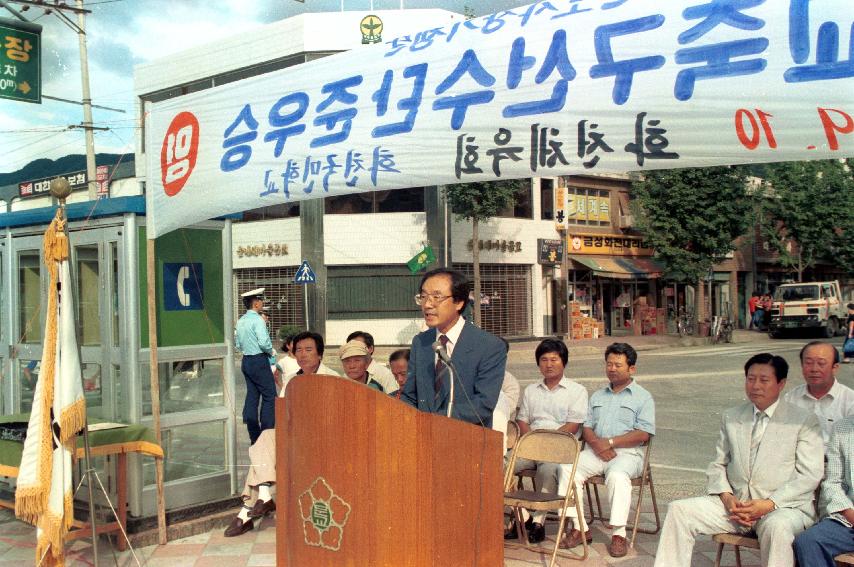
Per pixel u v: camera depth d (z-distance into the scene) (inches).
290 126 204.5
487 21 181.9
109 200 222.1
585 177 1139.3
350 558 120.9
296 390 126.3
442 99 183.0
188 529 221.6
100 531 195.6
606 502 270.8
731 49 151.8
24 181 1348.4
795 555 157.1
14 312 264.4
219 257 243.6
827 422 197.0
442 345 152.8
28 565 200.5
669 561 172.9
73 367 173.6
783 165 1270.9
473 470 125.8
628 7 163.6
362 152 193.0
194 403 235.1
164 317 228.1
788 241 1370.6
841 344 1026.7
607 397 230.4
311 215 927.0
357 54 197.3
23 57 520.4
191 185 217.9
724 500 171.2
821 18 144.1
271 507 225.1
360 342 239.8
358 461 120.0
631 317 1222.9
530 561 205.9
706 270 1039.0
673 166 157.9
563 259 1074.7
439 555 120.1
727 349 946.7
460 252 954.1
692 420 440.1
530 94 171.9
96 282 232.4
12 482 248.5
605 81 164.1
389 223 924.0
